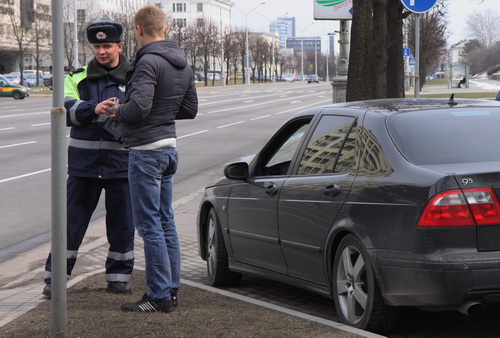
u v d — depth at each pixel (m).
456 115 6.08
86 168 7.00
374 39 15.83
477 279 5.08
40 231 11.62
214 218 7.92
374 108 6.33
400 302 5.35
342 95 22.69
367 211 5.63
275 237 6.84
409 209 5.29
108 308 6.30
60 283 4.90
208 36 130.00
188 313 6.02
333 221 5.98
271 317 5.80
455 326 6.04
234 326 5.54
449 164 5.46
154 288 6.12
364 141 6.02
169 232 6.35
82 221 7.14
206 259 8.41
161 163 6.11
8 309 6.55
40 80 110.31
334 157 6.32
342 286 5.95
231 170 7.37
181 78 6.14
